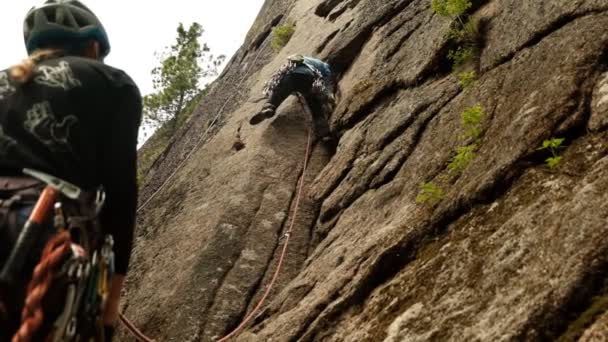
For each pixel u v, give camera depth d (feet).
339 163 23.03
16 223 6.68
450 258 13.10
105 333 7.79
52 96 7.41
